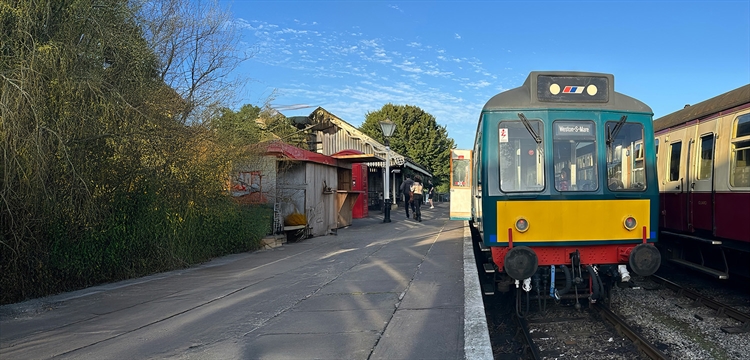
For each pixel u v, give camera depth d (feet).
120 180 28.07
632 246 22.86
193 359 15.12
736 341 20.56
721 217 27.14
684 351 19.60
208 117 35.24
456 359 14.29
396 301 21.48
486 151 22.99
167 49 33.96
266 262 34.83
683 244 34.22
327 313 19.99
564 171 22.65
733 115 26.25
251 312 20.68
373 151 96.84
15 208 21.99
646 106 23.49
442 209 105.81
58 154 23.02
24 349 16.49
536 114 22.88
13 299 23.34
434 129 184.24
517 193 22.56
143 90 28.37
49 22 23.29
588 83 23.22
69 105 23.45
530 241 22.50
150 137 28.66
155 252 31.63
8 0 21.67
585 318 23.84
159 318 20.21
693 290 30.42
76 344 16.93
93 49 25.49
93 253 27.04
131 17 27.94
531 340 20.16
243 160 39.75
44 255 24.54
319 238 49.39
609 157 22.82
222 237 38.24
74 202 24.40
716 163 27.71
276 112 51.03
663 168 35.42
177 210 33.22
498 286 24.71
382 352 15.07
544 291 23.82
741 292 30.58
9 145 20.70
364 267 30.63
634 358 18.85
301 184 48.39
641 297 28.81
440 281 25.34
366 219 76.13
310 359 14.69
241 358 15.03
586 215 22.47
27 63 21.33
